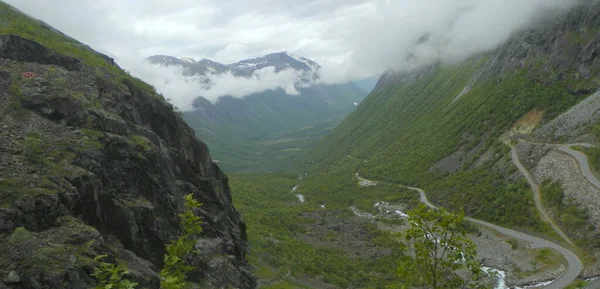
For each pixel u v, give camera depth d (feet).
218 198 198.70
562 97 449.48
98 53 216.95
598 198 268.00
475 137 524.11
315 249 304.71
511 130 476.13
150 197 131.44
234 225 205.05
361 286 233.76
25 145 100.01
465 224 341.41
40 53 148.66
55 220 84.53
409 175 563.48
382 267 273.54
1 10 195.00
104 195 108.06
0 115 107.55
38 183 88.53
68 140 112.78
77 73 149.48
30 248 73.82
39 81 126.72
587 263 224.74
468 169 469.98
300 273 228.02
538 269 238.48
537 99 475.72
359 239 358.43
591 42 459.32
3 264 68.69
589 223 260.01
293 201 578.66
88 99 137.18
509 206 340.18
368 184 603.67
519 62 577.43
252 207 453.17
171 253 76.23
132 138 140.36
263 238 295.48
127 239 109.81
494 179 397.19
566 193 299.17
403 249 61.11
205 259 138.31
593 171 299.58
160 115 183.32
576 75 455.22
